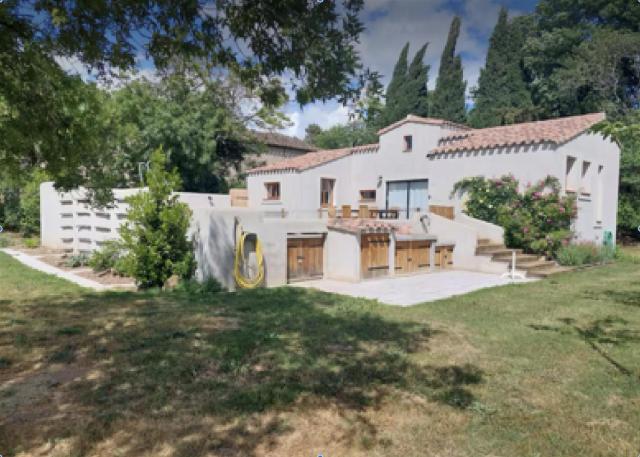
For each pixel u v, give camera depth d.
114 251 11.61
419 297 9.24
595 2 29.03
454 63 36.78
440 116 36.94
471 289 10.30
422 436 3.49
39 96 4.25
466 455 3.25
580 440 3.46
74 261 12.94
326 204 20.08
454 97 36.72
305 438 3.42
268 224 10.44
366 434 3.50
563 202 14.17
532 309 8.00
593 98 28.39
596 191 17.64
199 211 9.83
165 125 19.59
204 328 6.27
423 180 17.98
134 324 6.46
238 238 9.87
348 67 3.92
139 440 3.31
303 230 11.25
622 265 15.12
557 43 30.28
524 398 4.20
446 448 3.33
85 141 4.98
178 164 21.62
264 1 3.53
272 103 4.44
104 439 3.31
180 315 7.04
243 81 4.30
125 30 3.93
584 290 10.06
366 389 4.32
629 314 7.63
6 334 5.88
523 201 14.77
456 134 17.66
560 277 12.13
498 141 15.77
